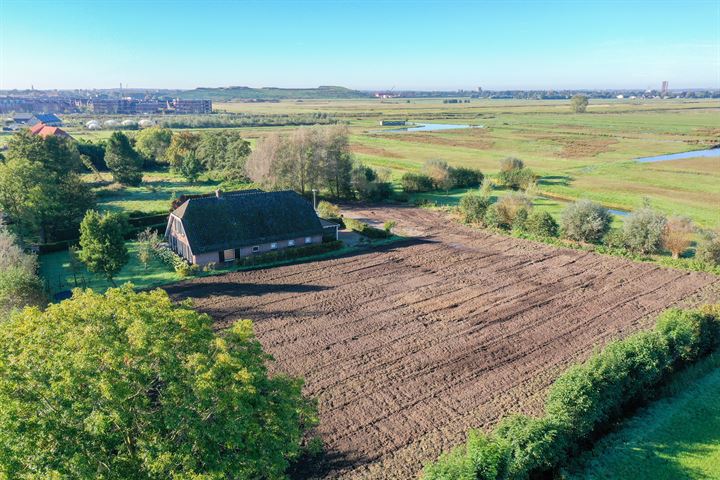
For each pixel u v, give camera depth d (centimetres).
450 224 6950
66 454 1480
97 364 1616
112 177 10012
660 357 2852
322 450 2503
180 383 1670
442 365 3303
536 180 9331
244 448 1722
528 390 3022
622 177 10275
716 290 4541
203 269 4947
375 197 8519
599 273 4991
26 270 3956
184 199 6875
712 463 2369
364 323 3888
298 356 3388
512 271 5062
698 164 11794
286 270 5069
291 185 8269
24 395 1555
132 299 1998
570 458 2392
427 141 16650
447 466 1998
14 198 5512
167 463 1506
